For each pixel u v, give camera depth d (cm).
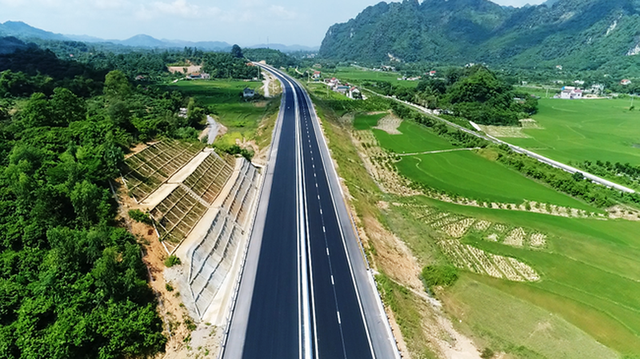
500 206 8469
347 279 4966
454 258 6334
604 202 8525
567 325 4900
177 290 4338
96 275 3712
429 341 4266
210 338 3984
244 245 5759
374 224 6856
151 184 5981
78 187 4538
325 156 10062
